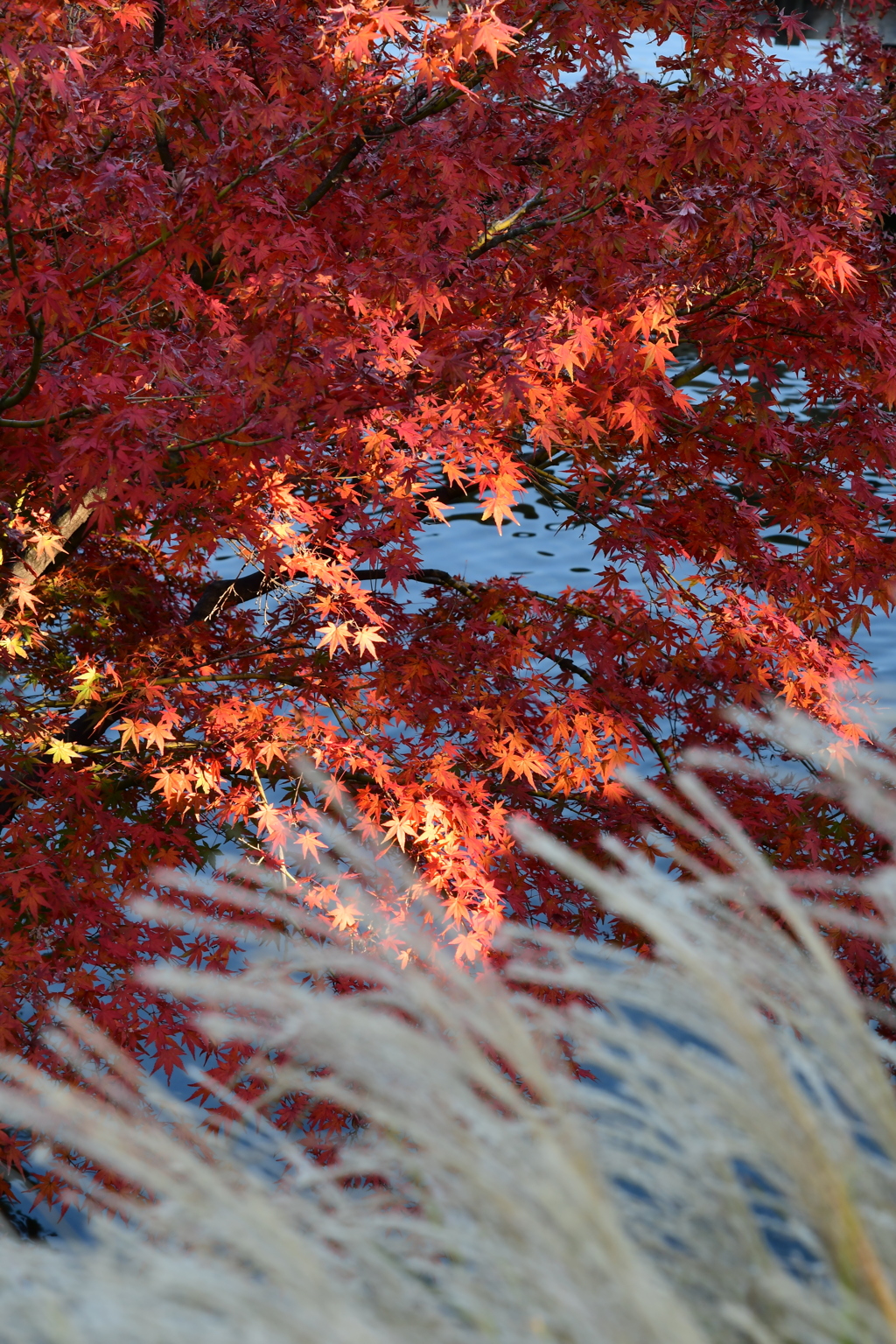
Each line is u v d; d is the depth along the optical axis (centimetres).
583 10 484
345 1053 144
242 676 588
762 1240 137
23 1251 134
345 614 553
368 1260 135
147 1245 132
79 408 425
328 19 447
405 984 154
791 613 611
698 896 166
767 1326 134
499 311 512
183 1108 160
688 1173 142
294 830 516
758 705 598
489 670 591
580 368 500
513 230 568
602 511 580
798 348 550
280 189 477
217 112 468
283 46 468
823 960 150
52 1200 469
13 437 452
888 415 564
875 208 550
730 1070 144
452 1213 139
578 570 1767
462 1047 142
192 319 455
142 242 443
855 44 539
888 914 170
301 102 479
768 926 164
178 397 413
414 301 455
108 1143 137
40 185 434
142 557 752
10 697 566
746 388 568
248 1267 136
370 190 503
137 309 461
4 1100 142
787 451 584
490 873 532
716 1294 137
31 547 561
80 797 550
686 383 615
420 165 492
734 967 151
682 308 560
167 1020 488
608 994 154
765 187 500
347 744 541
